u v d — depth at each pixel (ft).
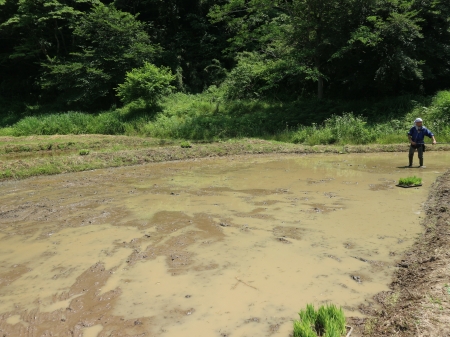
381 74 62.69
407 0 65.36
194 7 108.06
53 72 85.76
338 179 31.19
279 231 18.88
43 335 11.19
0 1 89.56
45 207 25.04
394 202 23.50
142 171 38.24
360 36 61.00
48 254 17.08
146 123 72.08
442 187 25.93
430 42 66.23
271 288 13.24
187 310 12.07
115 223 21.09
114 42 88.12
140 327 11.28
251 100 82.99
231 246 17.12
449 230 17.30
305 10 69.87
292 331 10.80
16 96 101.19
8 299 13.34
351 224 19.61
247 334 10.73
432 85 72.18
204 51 103.81
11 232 20.35
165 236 18.76
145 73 78.18
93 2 92.38
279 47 75.72
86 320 11.84
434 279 12.44
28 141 61.93
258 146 51.08
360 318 11.32
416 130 35.45
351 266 14.80
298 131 59.57
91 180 34.09
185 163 42.86
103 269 15.30
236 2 74.64
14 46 100.22
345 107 68.28
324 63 76.54
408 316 10.48
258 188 28.66
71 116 77.00
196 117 73.87
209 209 23.20
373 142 53.06
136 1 107.65
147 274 14.69
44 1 90.79
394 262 15.06
